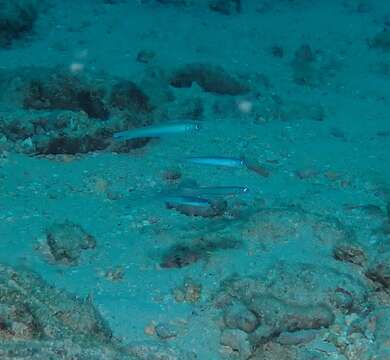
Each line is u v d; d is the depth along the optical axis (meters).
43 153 1.13
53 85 1.22
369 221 0.98
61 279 0.77
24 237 0.86
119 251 0.85
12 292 0.53
